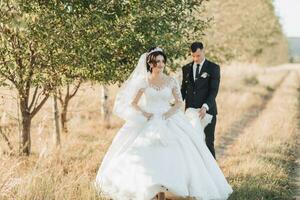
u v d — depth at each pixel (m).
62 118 12.17
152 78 7.06
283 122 15.52
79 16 7.77
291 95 27.17
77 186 7.07
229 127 14.98
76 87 11.70
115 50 8.55
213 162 7.22
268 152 10.95
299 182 9.02
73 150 10.09
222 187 7.14
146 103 7.07
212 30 18.12
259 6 27.94
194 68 8.15
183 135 6.97
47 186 6.66
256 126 15.10
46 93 9.22
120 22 8.17
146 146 6.77
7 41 7.72
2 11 6.53
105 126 13.45
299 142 13.14
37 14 7.31
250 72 33.69
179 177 6.57
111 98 17.59
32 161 8.80
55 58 8.09
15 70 8.35
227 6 21.08
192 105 8.12
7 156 7.80
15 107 10.96
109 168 7.03
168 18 8.72
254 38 27.31
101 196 6.85
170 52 9.12
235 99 20.61
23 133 9.44
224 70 29.47
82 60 8.03
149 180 6.50
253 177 8.41
